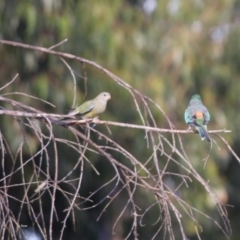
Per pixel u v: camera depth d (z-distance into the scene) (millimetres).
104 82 15609
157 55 17703
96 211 17750
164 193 7199
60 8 14383
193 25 18250
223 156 17734
